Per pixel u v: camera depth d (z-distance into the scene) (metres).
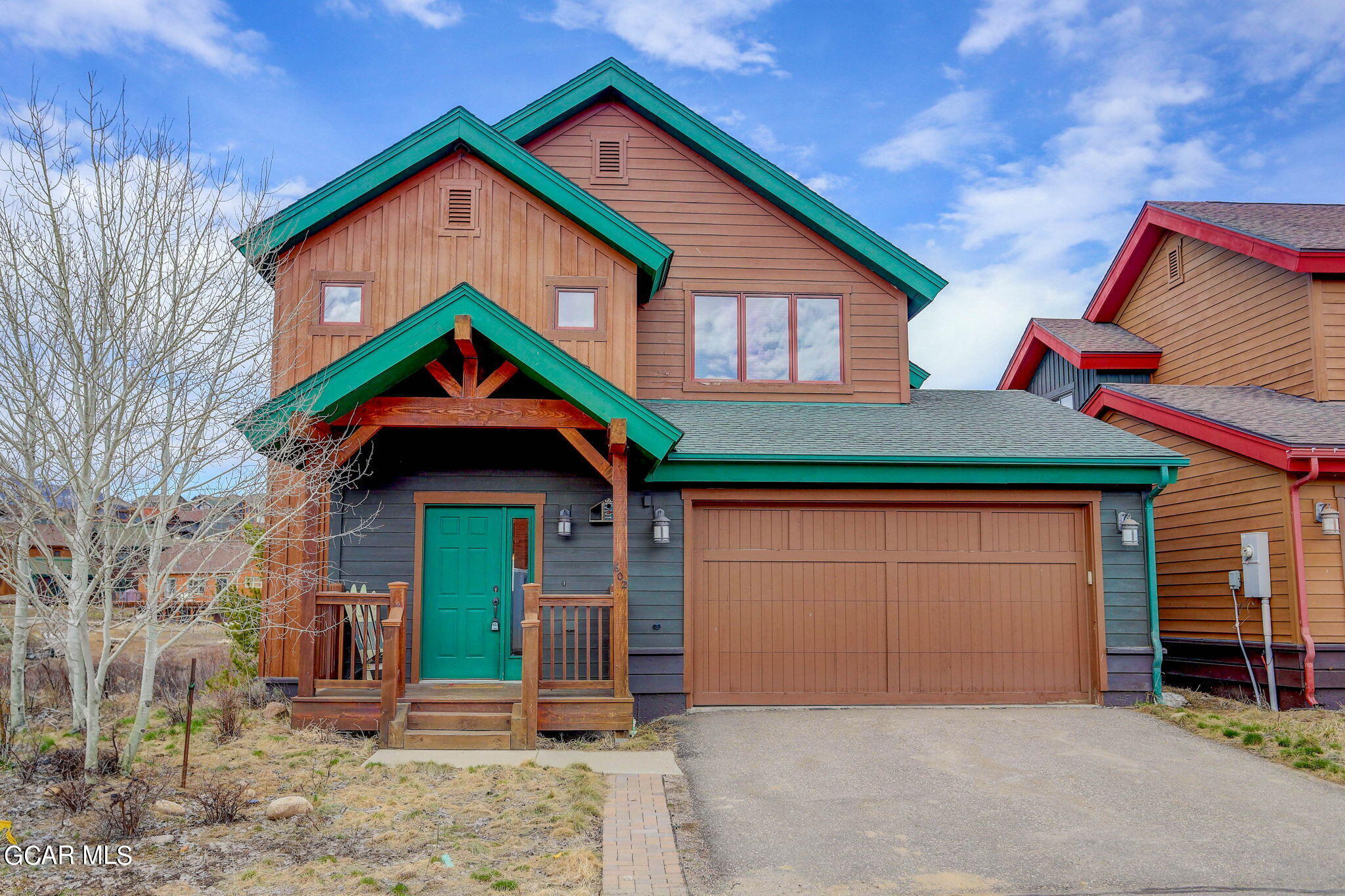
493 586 9.80
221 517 7.29
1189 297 14.59
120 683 11.41
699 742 8.16
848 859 5.38
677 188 11.91
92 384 6.30
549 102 11.72
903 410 11.66
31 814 5.57
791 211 11.91
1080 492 10.14
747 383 11.66
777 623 9.84
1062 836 5.80
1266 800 6.57
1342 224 13.29
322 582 9.16
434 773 6.90
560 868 5.04
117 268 6.51
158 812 5.71
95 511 6.78
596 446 9.91
